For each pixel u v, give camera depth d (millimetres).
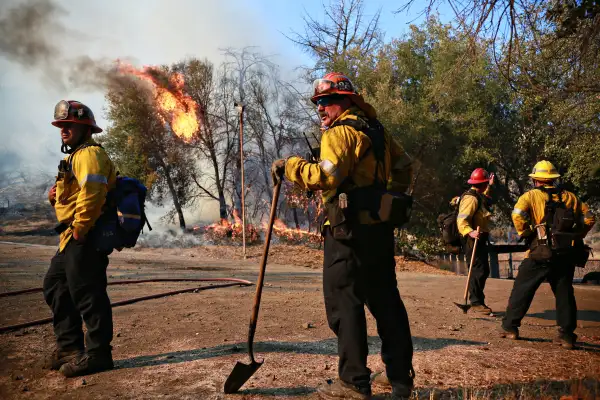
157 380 3658
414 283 10375
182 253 17859
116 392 3463
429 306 7242
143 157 27234
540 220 5066
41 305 6801
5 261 12477
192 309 6441
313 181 3002
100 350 3922
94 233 3891
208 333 5125
